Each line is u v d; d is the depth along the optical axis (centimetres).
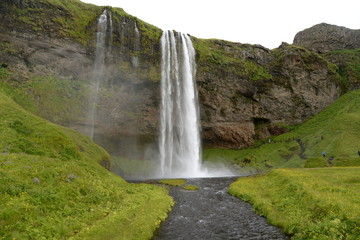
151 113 7156
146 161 6888
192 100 7788
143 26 7212
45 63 5691
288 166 6706
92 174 2791
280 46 10875
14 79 5162
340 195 2072
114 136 6525
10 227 1268
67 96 5716
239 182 4056
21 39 5481
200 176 6631
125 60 6638
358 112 7906
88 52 6194
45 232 1380
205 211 2475
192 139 7700
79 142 4025
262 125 9344
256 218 2217
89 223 1702
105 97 6350
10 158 2206
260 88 9044
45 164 2291
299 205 2139
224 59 8481
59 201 1789
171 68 7462
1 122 2998
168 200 2784
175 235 1780
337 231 1451
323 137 7275
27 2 5644
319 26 15025
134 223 1817
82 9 6488
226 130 8556
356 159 4425
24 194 1622
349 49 13388
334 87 10250
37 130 3139
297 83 9569
